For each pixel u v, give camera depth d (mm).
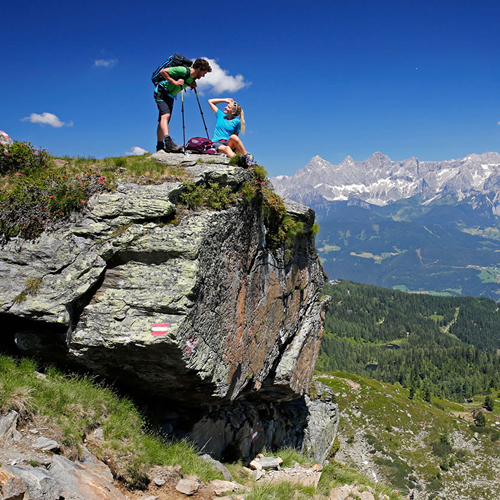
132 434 9672
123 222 10219
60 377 9820
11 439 7070
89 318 9625
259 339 15812
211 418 15078
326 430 27484
